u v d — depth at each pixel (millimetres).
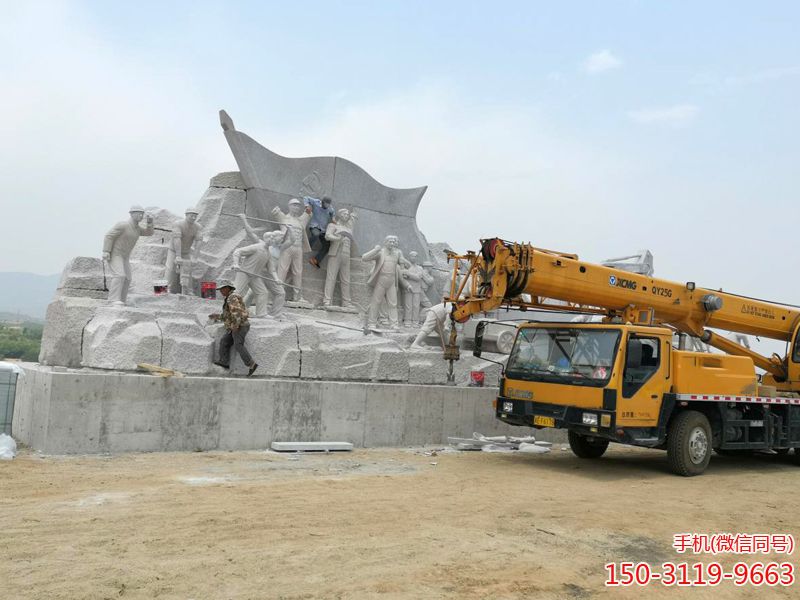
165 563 5133
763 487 10109
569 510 7707
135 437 9906
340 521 6621
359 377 13523
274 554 5473
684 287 11891
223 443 10688
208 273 15000
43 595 4426
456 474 9727
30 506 6613
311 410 11594
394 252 16656
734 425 11430
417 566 5367
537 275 10289
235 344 11406
